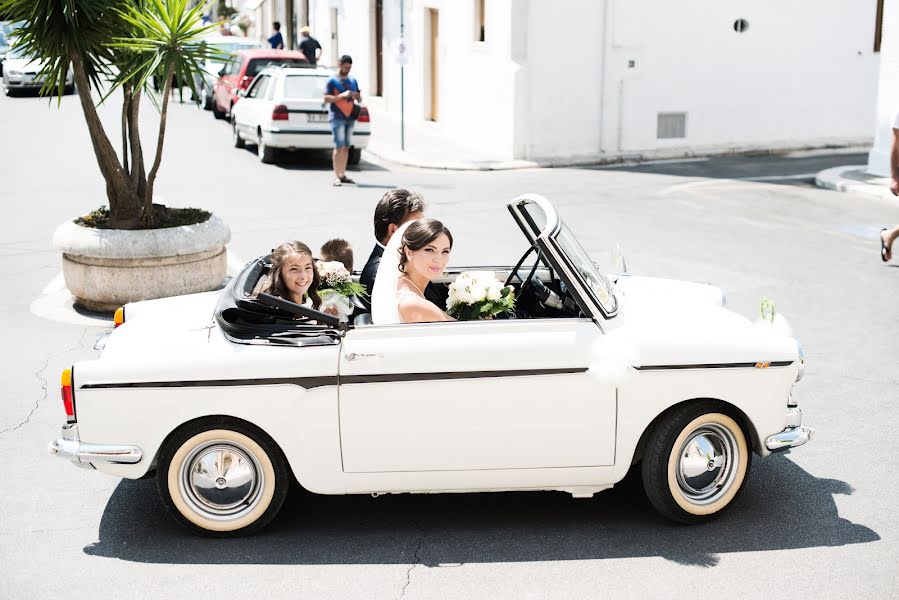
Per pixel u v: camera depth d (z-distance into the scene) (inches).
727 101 829.8
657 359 207.9
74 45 363.3
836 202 610.9
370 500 232.8
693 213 576.7
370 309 240.1
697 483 218.2
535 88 773.9
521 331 207.8
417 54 973.2
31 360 325.4
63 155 776.9
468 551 207.9
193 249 378.3
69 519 222.7
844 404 291.1
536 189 661.9
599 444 209.5
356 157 769.6
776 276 436.1
